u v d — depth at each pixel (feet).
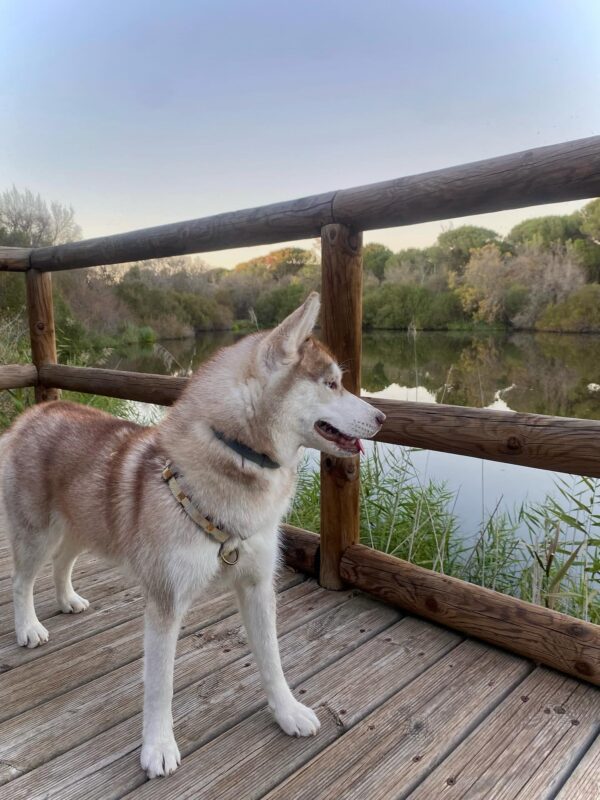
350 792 4.90
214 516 5.13
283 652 7.07
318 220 7.80
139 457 5.73
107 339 35.32
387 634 7.49
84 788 4.96
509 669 6.70
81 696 6.23
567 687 6.33
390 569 8.05
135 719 5.87
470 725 5.74
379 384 18.02
